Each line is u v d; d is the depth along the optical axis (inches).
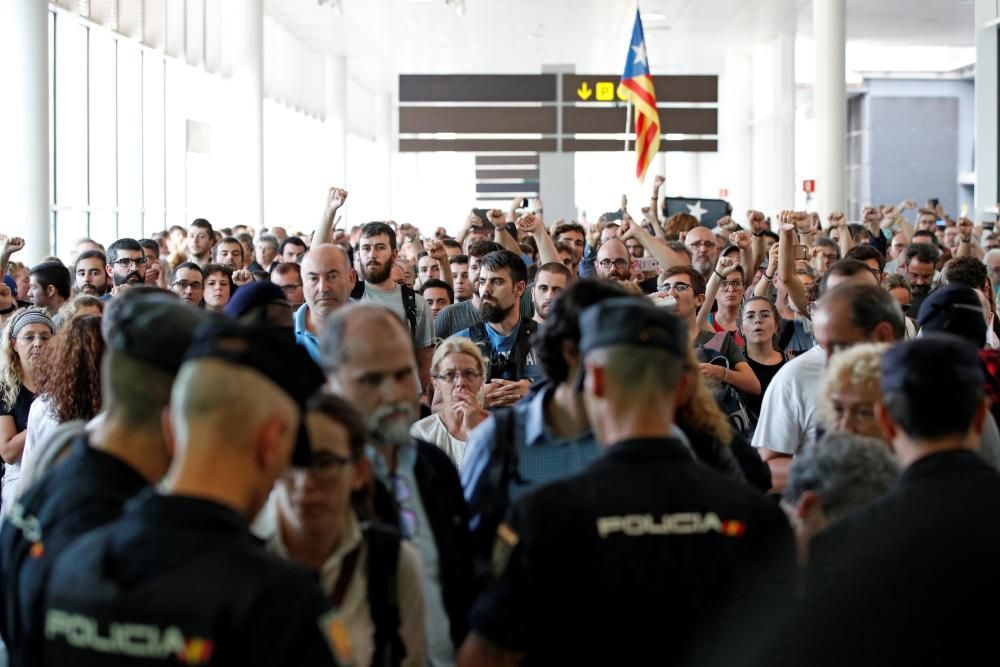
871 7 1065.5
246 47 861.8
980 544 95.3
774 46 1245.7
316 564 112.4
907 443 104.7
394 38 1244.5
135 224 771.4
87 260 355.9
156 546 85.3
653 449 103.0
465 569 132.4
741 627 98.9
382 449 127.4
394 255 269.1
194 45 893.2
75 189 657.6
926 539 96.1
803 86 1811.0
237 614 83.3
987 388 166.1
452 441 194.5
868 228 573.0
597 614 99.4
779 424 186.2
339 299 232.1
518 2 1020.5
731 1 1019.3
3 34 524.1
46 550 94.8
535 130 825.5
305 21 1144.2
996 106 775.7
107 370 100.6
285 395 90.4
